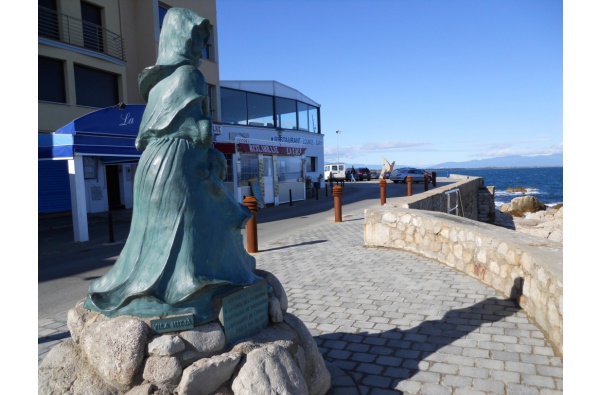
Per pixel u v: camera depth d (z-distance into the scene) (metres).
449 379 3.67
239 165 18.27
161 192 3.12
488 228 6.84
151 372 2.77
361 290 6.19
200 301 3.06
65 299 6.73
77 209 11.71
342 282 6.64
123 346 2.80
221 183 3.41
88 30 18.64
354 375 3.80
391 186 32.88
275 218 15.73
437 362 3.97
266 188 19.94
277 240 10.78
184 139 3.23
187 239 3.11
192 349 2.90
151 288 2.96
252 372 2.82
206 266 3.13
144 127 3.32
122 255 3.33
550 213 21.86
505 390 3.47
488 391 3.47
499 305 5.32
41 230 14.36
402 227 8.55
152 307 2.99
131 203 22.02
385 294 5.95
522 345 4.23
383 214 8.91
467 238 6.75
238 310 3.19
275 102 28.25
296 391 2.88
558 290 4.02
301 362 3.28
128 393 2.74
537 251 4.95
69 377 2.94
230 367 2.88
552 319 4.19
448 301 5.55
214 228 3.27
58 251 10.67
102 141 11.85
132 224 3.35
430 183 33.84
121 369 2.76
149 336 2.90
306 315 5.30
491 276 6.03
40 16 16.55
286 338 3.32
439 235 7.56
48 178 18.27
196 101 3.26
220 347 3.01
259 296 3.38
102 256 9.92
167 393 2.75
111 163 19.83
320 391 3.38
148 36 20.70
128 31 20.56
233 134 25.16
